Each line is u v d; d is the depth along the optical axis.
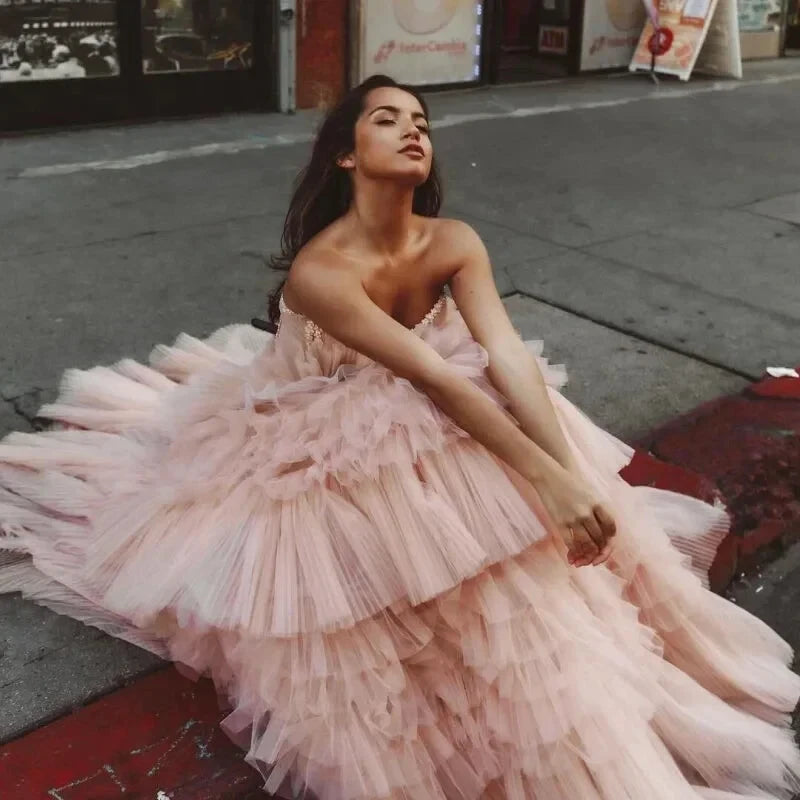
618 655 2.03
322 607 1.92
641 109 10.06
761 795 2.17
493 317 2.23
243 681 2.08
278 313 2.51
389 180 2.12
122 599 2.22
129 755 2.10
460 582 1.98
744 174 7.55
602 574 2.25
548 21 12.75
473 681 2.04
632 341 4.42
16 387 3.68
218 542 2.10
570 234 5.94
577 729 1.96
